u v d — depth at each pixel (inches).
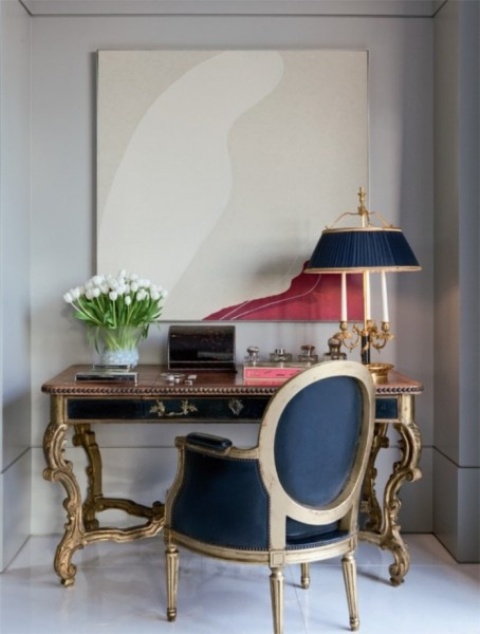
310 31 122.7
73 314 115.1
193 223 121.5
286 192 121.6
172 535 91.3
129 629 89.8
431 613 94.7
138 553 115.6
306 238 121.6
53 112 122.0
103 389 98.6
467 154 111.1
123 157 121.1
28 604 96.6
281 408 81.7
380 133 123.3
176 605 94.8
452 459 115.2
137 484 123.6
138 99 121.0
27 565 110.0
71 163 122.2
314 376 81.2
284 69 121.5
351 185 121.8
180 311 121.7
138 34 122.3
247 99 121.5
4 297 108.8
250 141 121.6
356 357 123.1
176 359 114.5
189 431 123.9
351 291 122.5
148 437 123.6
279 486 83.4
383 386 99.6
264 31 122.5
